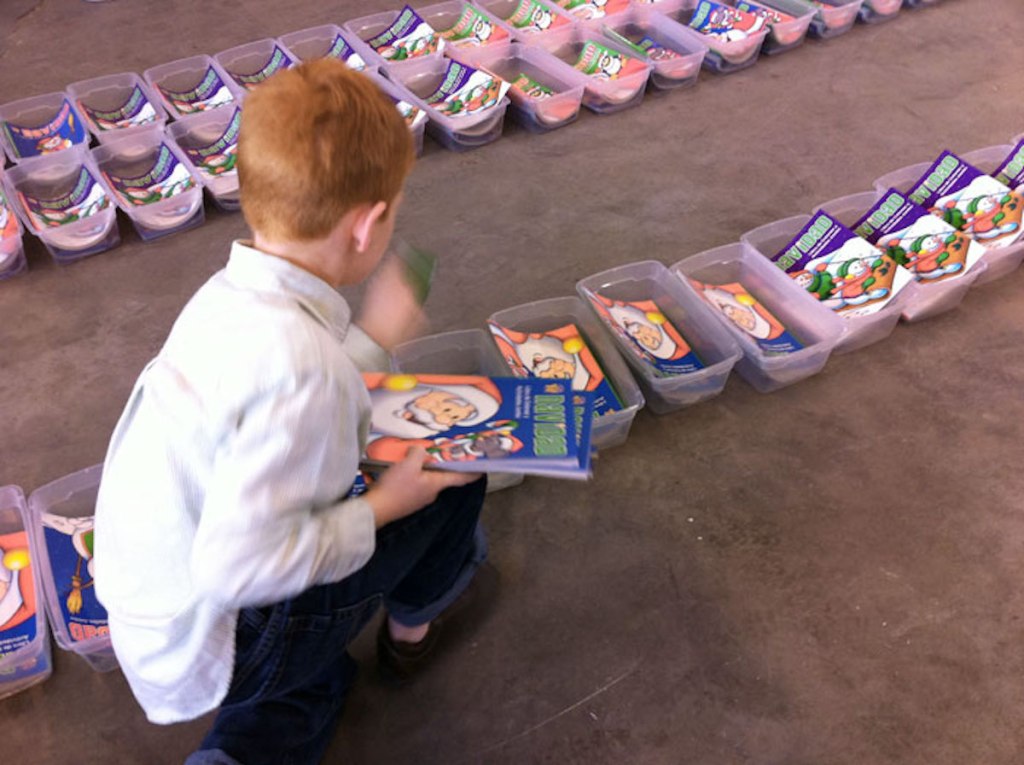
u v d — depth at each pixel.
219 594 0.74
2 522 1.46
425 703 1.24
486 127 2.28
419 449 0.94
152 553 0.81
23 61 2.64
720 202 2.14
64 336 1.81
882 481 1.53
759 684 1.26
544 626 1.33
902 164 2.26
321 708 1.09
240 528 0.72
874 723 1.22
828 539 1.44
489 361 1.60
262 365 0.73
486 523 1.45
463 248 2.00
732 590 1.37
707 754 1.19
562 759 1.19
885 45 2.75
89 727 1.22
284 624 0.88
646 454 1.56
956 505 1.49
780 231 1.94
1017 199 1.90
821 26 2.74
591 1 2.80
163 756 1.19
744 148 2.31
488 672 1.27
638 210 2.11
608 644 1.31
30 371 1.73
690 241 2.02
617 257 1.98
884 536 1.45
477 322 1.82
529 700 1.25
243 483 0.72
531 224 2.07
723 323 1.70
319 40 2.63
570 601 1.36
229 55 2.57
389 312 1.13
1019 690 1.26
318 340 0.76
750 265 1.87
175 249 2.02
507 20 2.82
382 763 1.18
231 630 0.85
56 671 1.28
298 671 0.93
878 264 1.76
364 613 0.97
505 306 1.85
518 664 1.28
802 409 1.65
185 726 1.22
